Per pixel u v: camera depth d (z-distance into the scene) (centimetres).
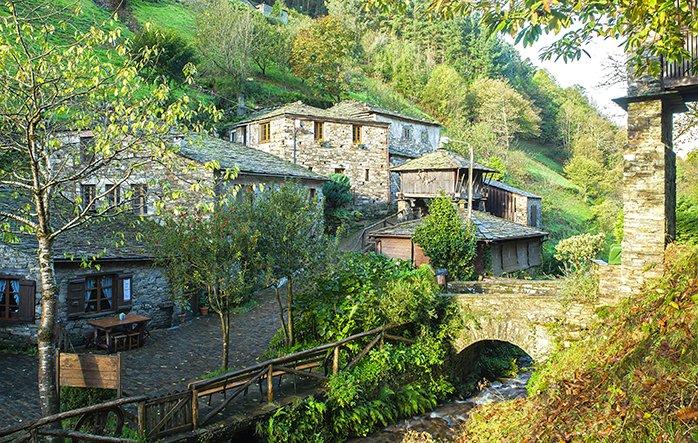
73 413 695
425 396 1184
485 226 2116
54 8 835
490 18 589
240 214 1098
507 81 6156
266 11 5825
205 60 3884
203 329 1603
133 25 4316
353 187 3170
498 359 1530
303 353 1017
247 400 977
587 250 2400
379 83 5625
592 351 792
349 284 1277
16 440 656
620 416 512
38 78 689
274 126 2978
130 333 1391
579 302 1125
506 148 4888
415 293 1258
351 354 1147
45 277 719
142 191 852
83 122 744
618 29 607
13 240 764
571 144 6016
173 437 795
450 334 1280
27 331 1341
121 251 1512
